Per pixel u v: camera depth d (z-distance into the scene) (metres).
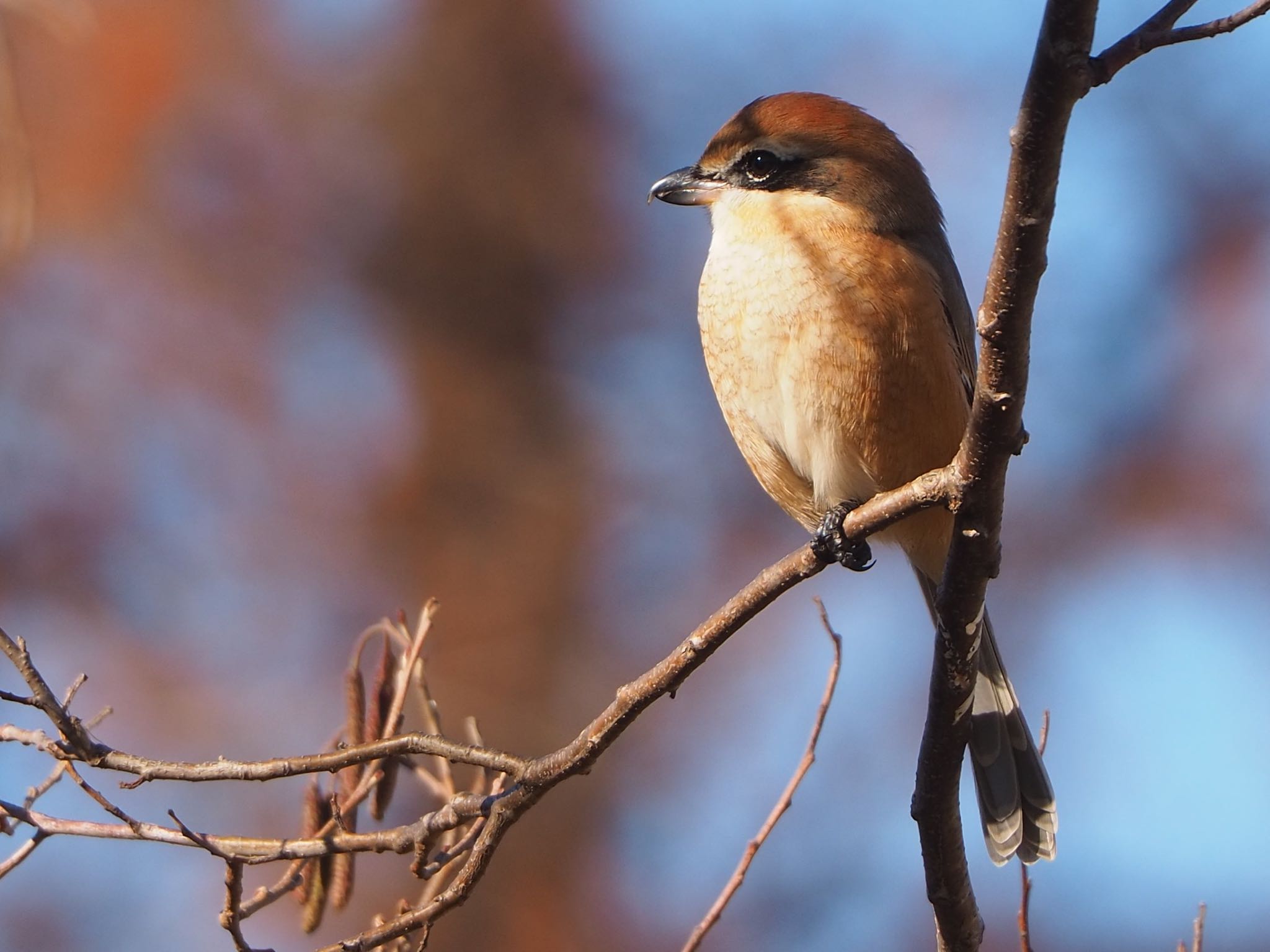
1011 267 4.19
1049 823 6.57
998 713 6.76
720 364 6.82
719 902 5.44
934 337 6.45
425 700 5.98
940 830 5.38
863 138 6.97
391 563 13.76
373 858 11.39
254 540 13.56
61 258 14.08
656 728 12.75
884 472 6.62
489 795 5.34
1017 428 4.52
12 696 4.95
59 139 14.26
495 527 14.02
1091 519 12.68
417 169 15.29
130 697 12.60
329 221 15.20
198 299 14.39
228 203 14.91
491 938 11.96
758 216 6.80
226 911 4.97
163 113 14.58
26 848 4.98
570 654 13.43
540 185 15.36
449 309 15.05
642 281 15.31
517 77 15.65
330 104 15.45
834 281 6.45
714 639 5.04
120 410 13.76
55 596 12.91
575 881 12.15
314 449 14.16
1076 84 3.88
